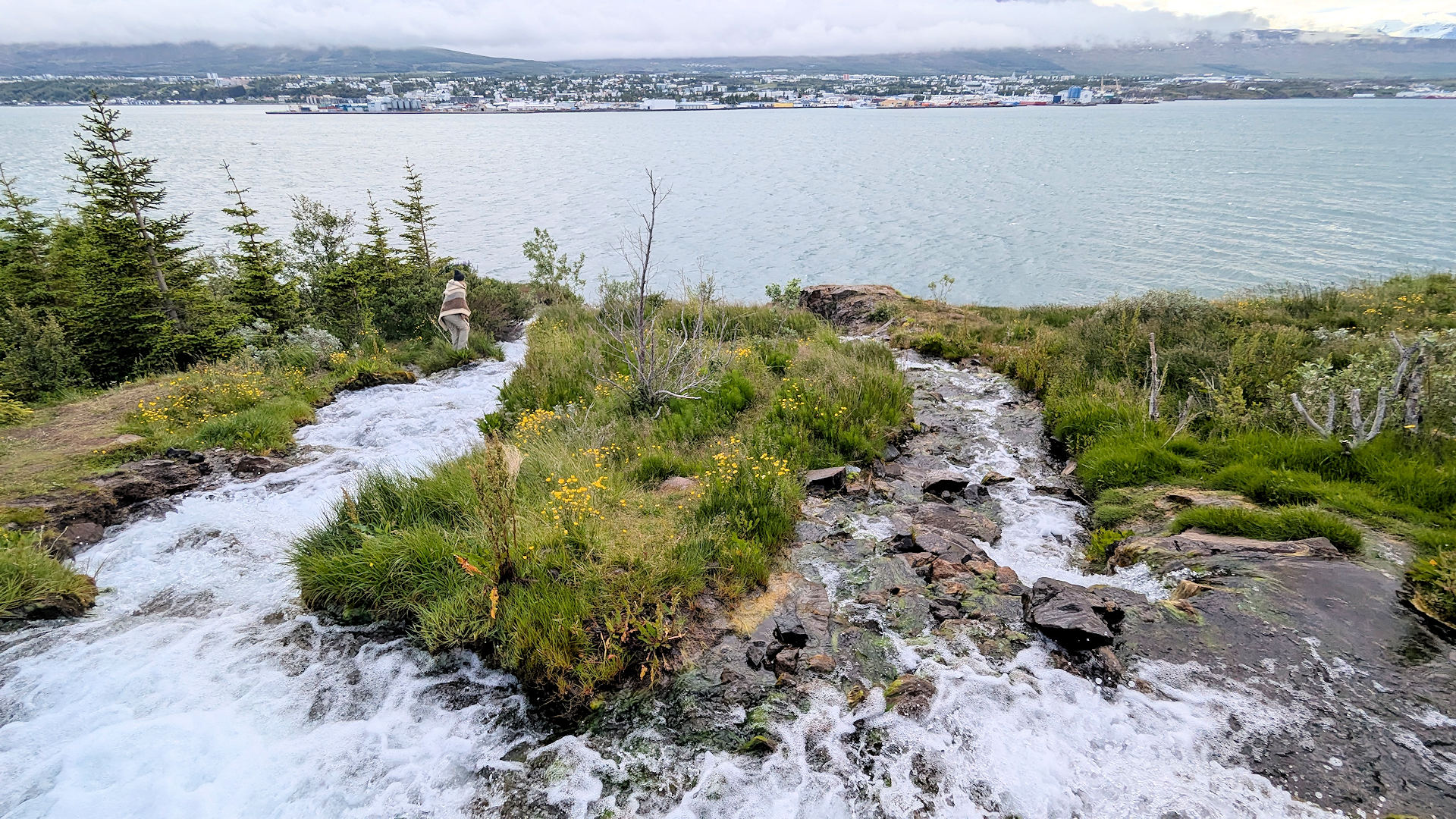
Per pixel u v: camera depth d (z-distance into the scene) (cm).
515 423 851
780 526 545
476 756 356
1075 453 752
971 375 1079
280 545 581
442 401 1024
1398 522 492
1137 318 1041
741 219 7738
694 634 432
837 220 7544
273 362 1171
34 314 1512
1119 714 359
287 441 838
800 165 13838
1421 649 378
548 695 398
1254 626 409
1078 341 1106
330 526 548
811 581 493
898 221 7350
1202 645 401
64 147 14775
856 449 741
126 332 1412
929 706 370
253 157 15500
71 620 470
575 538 492
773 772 338
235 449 791
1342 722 340
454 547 481
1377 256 4831
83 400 1012
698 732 366
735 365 987
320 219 1788
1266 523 505
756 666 409
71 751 351
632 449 718
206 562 553
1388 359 688
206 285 1681
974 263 5288
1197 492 591
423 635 438
